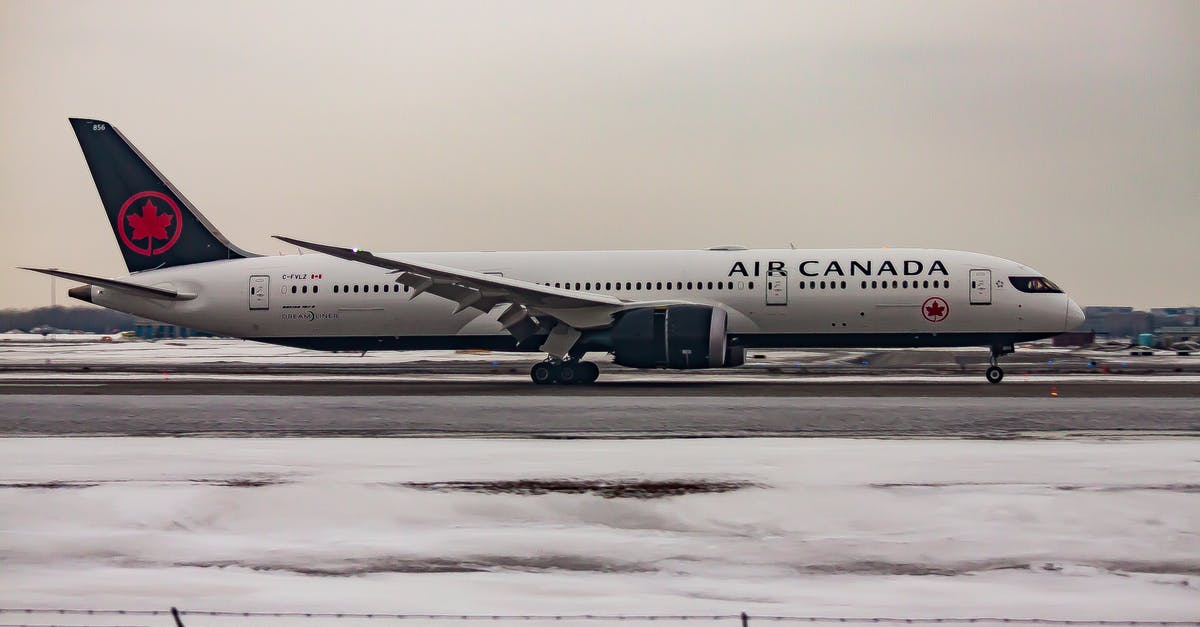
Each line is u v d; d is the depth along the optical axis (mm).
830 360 114438
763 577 24766
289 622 20672
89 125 79625
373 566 25438
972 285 69062
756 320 70500
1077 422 44719
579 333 67375
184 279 78312
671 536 28047
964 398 55188
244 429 44500
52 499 30422
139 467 34531
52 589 23562
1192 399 53969
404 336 75438
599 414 48219
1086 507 29031
